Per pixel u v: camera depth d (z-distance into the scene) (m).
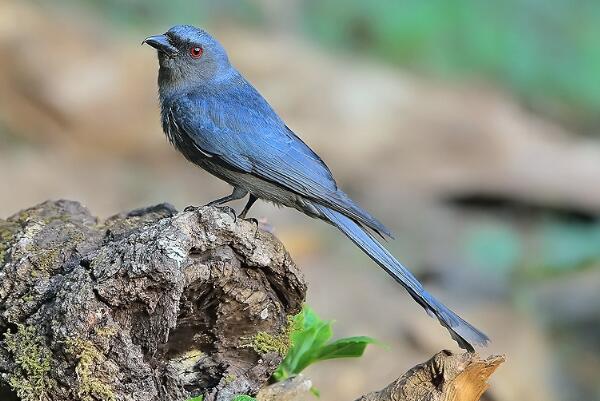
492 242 16.45
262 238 7.65
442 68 22.77
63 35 18.67
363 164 17.73
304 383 8.34
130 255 7.18
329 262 15.09
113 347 7.15
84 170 17.11
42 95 17.80
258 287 7.73
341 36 22.98
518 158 17.91
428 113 18.30
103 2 21.06
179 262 7.20
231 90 10.16
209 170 9.96
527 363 12.75
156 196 16.81
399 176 17.67
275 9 22.86
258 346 7.89
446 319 8.34
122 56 18.66
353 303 13.77
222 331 7.85
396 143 17.97
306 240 15.36
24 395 7.20
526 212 17.56
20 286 7.68
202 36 10.24
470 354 7.38
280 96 18.36
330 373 11.80
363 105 18.31
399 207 17.19
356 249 15.62
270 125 9.77
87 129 17.81
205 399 7.75
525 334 13.44
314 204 9.54
